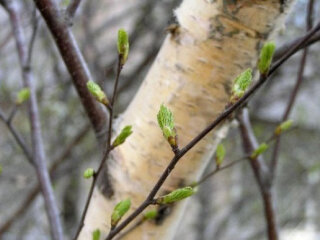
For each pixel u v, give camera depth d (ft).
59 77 3.20
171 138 0.84
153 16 3.22
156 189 0.87
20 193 3.51
